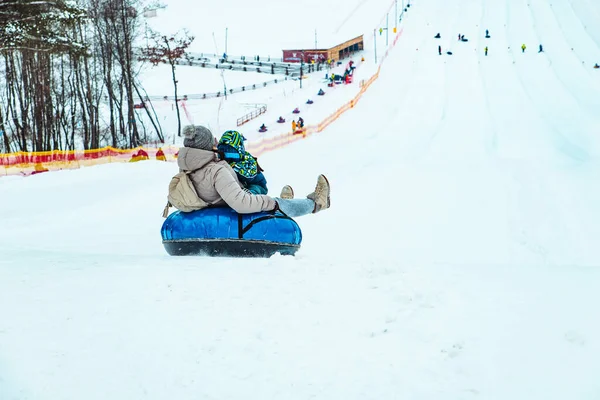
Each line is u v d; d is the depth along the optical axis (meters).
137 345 3.71
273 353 3.57
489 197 24.03
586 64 75.12
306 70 89.31
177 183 7.36
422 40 93.69
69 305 4.43
